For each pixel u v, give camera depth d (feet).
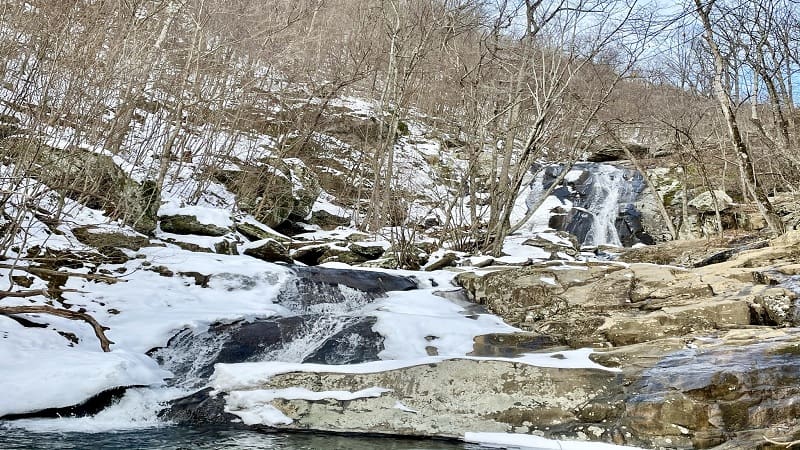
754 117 41.11
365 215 53.11
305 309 27.78
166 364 21.65
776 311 22.54
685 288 26.63
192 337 23.07
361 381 18.83
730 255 35.55
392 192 50.96
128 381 19.02
